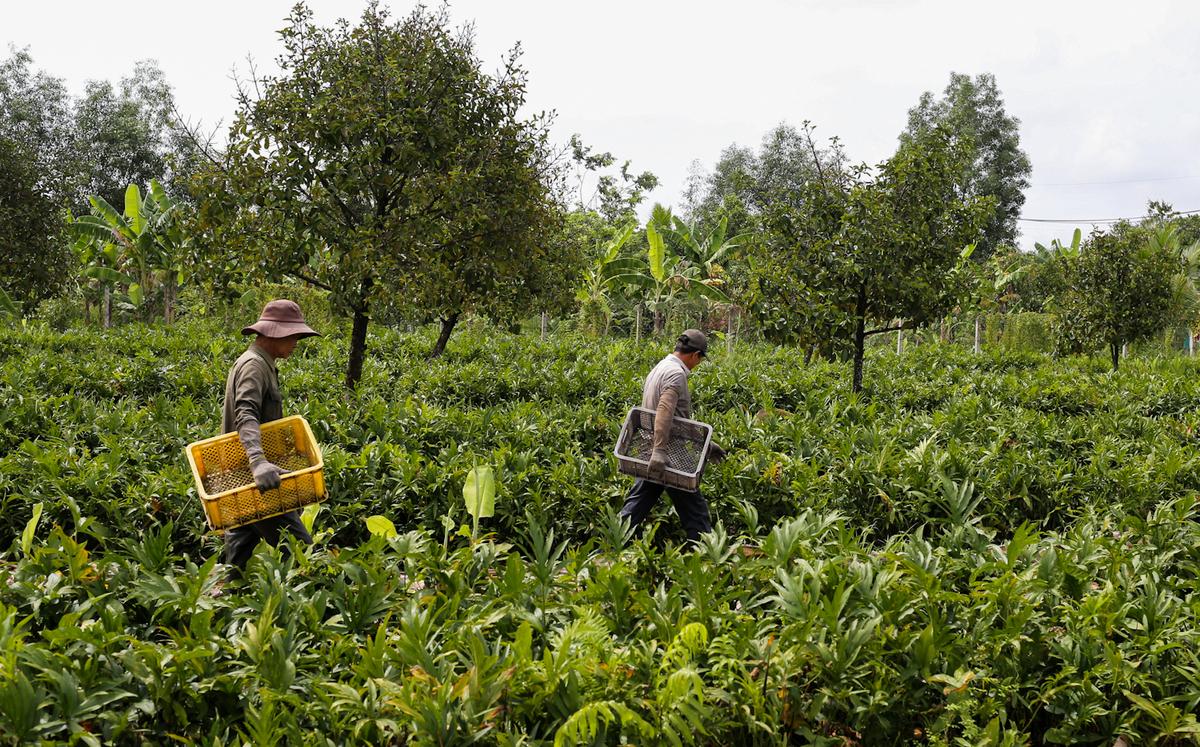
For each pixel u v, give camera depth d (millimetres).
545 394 12305
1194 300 25922
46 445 6805
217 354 13688
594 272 26766
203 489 4621
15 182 14898
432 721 2711
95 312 33750
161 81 42906
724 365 15258
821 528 4477
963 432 8828
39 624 3518
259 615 3500
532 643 3510
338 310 9516
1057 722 3357
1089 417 11055
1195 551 4719
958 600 3625
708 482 6652
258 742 2689
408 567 4086
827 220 11930
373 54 9586
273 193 9227
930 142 11625
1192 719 3045
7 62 39000
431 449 7824
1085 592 3863
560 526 6395
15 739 2678
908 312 11641
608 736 2918
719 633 3418
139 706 2900
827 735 3201
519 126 10062
